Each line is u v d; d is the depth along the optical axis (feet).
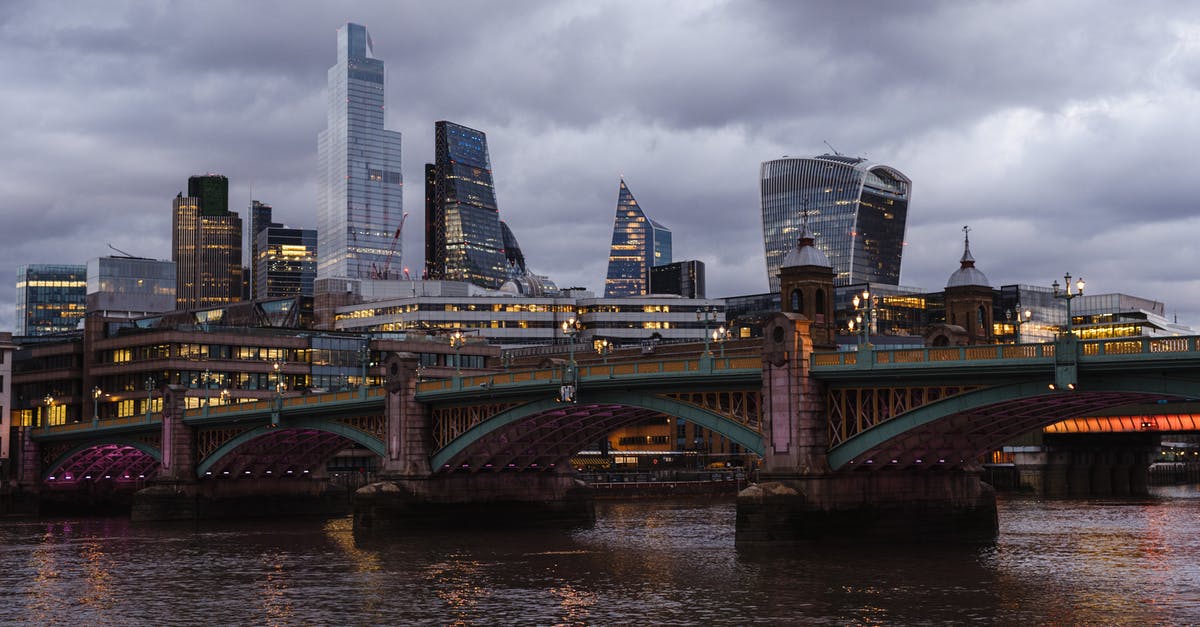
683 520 437.99
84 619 221.25
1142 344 237.86
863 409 288.10
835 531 285.84
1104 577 248.73
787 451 285.02
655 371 314.14
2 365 646.74
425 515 376.27
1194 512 463.01
